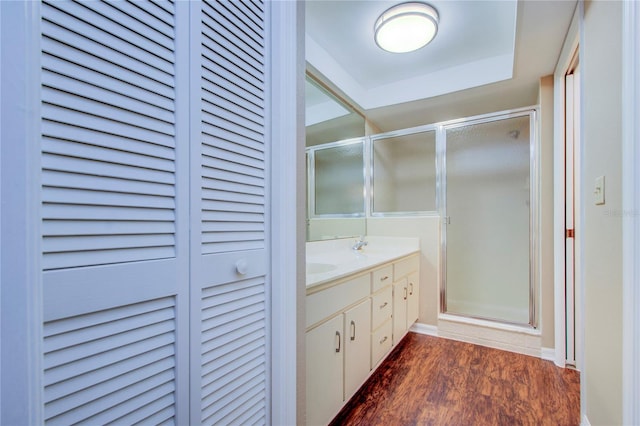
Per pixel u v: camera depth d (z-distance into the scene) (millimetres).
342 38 2025
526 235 2377
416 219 2678
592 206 1194
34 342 423
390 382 1778
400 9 1723
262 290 837
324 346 1263
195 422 652
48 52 440
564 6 1378
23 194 413
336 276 1331
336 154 2572
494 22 1853
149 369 576
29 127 418
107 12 510
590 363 1246
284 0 907
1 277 395
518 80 2186
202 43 670
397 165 2881
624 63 876
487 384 1751
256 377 815
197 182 658
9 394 400
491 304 2502
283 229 884
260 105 834
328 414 1279
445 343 2359
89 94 487
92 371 495
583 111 1283
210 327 690
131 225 545
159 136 588
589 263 1237
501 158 2465
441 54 2219
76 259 474
